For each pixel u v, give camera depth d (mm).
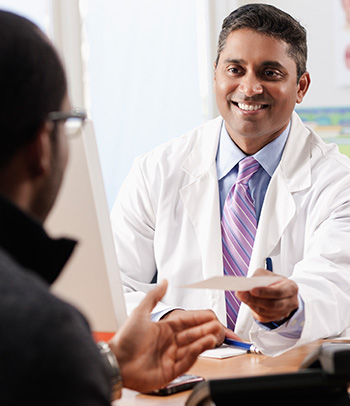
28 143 686
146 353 1055
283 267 1876
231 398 776
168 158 2068
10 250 667
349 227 1790
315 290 1559
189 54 3449
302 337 1470
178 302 1914
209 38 3439
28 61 671
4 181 688
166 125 3445
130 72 3408
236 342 1542
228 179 1977
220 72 1893
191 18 3439
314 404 793
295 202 1907
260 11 1855
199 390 778
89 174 1116
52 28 3309
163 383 1071
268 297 1373
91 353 570
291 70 1861
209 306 1883
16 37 671
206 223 1926
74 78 3344
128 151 3424
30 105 673
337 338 1607
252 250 1886
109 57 3393
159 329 1071
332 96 3439
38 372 535
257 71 1837
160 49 3428
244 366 1364
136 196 2057
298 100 1978
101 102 3395
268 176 1940
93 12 3369
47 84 688
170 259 1946
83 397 546
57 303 583
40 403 533
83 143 1104
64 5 3318
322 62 3428
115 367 1015
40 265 699
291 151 1963
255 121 1853
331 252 1720
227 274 1895
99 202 1141
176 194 2002
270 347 1468
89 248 1154
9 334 539
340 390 802
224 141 1996
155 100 3432
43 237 682
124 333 1047
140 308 1068
